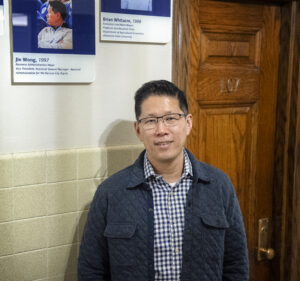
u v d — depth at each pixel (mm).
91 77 1534
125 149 1641
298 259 2072
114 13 1542
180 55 1702
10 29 1386
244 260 1359
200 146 1851
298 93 1941
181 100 1251
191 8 1717
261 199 2086
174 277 1258
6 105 1418
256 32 1931
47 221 1527
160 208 1266
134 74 1629
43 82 1453
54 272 1566
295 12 1915
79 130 1555
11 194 1449
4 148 1435
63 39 1466
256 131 2004
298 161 1994
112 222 1263
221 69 1854
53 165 1509
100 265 1315
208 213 1289
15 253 1483
